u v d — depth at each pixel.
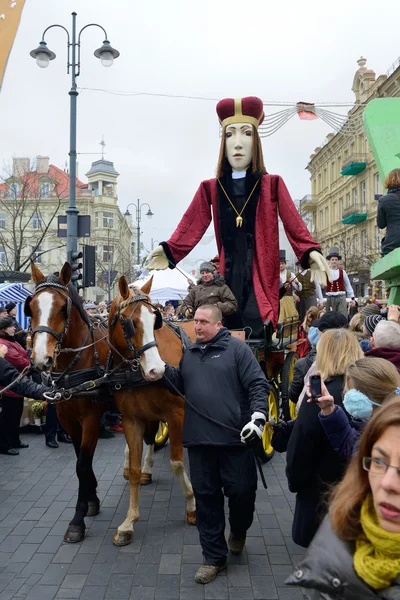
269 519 5.13
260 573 4.07
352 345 3.30
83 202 58.44
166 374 4.37
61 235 14.01
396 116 6.31
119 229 63.38
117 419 8.81
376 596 1.49
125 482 6.22
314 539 1.68
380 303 10.52
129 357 4.65
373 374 2.62
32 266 4.79
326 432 2.86
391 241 5.49
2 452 7.45
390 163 5.94
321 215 42.53
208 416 3.98
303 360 4.84
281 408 8.43
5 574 4.08
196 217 7.21
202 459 4.05
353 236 34.97
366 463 1.60
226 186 7.04
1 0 6.71
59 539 4.70
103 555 4.39
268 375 7.44
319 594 1.62
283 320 8.52
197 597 3.75
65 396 4.58
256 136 6.99
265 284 6.78
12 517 5.20
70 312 4.63
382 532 1.50
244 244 6.92
